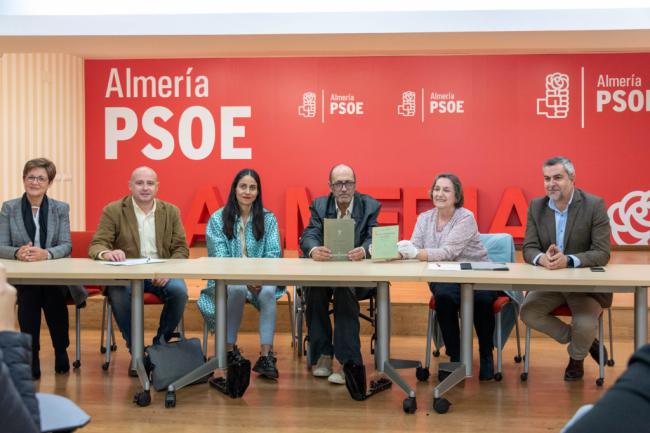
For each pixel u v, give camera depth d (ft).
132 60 24.38
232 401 10.59
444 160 23.98
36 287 11.85
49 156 22.38
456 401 10.64
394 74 24.00
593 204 11.41
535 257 11.13
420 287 18.08
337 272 9.90
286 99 24.21
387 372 10.50
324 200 12.83
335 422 9.62
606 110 23.49
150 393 10.76
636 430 2.29
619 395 2.38
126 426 9.42
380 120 24.03
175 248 13.01
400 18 17.38
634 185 23.48
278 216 24.35
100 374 12.17
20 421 3.27
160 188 24.47
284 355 13.69
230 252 12.76
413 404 10.04
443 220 12.34
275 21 17.53
